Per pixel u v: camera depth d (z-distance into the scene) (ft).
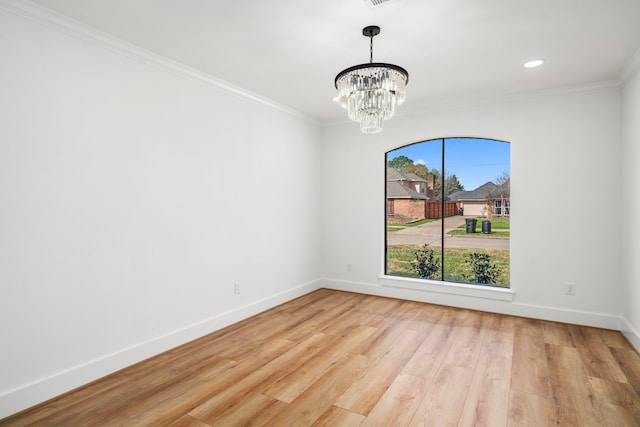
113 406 7.34
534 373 8.73
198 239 11.13
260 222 13.66
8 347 7.03
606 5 7.16
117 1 7.07
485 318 12.89
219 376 8.63
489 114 13.48
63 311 7.87
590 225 11.93
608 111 11.61
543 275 12.66
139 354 9.39
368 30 8.16
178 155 10.49
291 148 15.34
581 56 9.69
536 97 12.66
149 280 9.70
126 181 9.12
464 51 9.41
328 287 17.35
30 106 7.32
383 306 14.42
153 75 9.78
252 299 13.29
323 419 6.91
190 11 7.47
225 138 12.10
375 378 8.54
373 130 8.25
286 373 8.79
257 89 12.64
